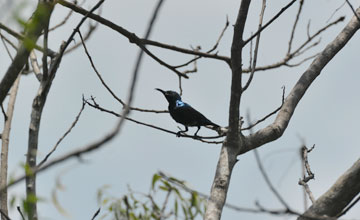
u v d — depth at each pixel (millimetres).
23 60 8250
